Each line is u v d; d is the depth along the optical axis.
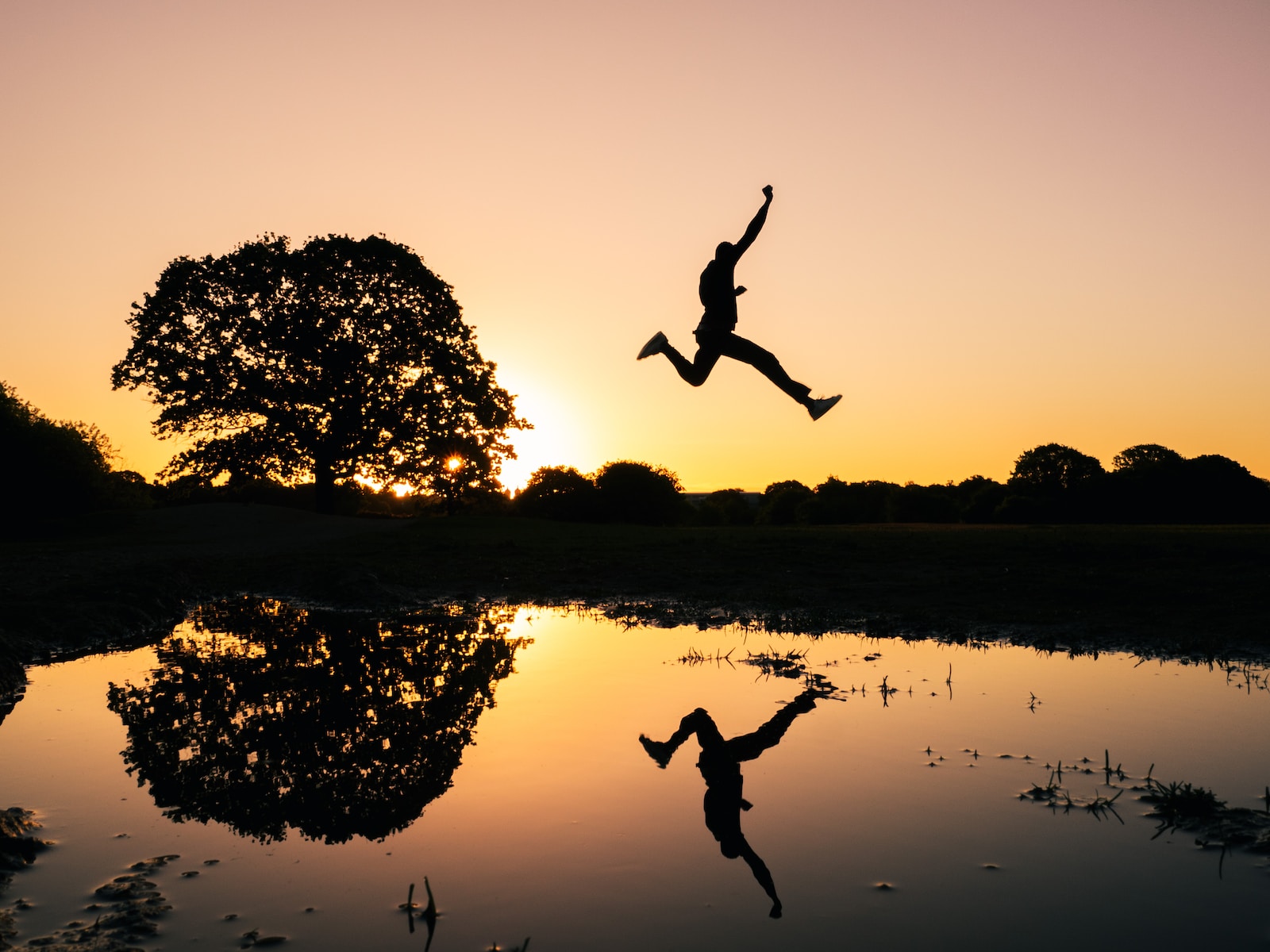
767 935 4.30
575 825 5.75
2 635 11.66
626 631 13.91
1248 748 7.31
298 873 5.08
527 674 10.49
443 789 6.48
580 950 4.18
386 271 41.06
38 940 4.27
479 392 43.53
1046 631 13.05
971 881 4.90
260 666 11.19
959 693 9.30
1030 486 80.75
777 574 19.36
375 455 42.00
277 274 39.69
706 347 6.75
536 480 76.25
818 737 7.68
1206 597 14.65
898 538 24.39
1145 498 76.31
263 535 32.16
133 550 25.84
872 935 4.29
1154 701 8.92
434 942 4.27
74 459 44.62
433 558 23.30
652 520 74.88
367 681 10.22
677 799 6.21
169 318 39.44
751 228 6.75
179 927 4.43
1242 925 4.36
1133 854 5.25
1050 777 6.62
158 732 8.10
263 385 39.72
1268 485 76.44
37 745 7.70
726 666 10.88
